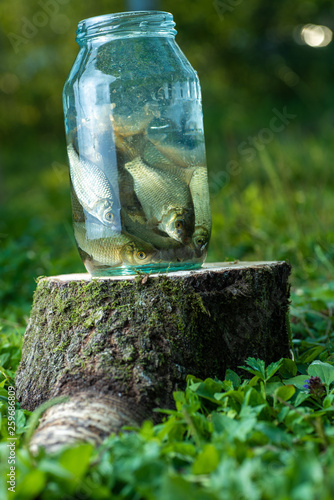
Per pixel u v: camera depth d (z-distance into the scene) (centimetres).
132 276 83
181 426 72
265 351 84
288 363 82
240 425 70
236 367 82
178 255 83
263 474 64
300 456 64
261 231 150
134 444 67
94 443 72
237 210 163
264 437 69
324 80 354
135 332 80
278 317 86
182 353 80
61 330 82
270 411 74
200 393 76
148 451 66
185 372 80
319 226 141
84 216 83
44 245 169
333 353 89
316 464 62
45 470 63
